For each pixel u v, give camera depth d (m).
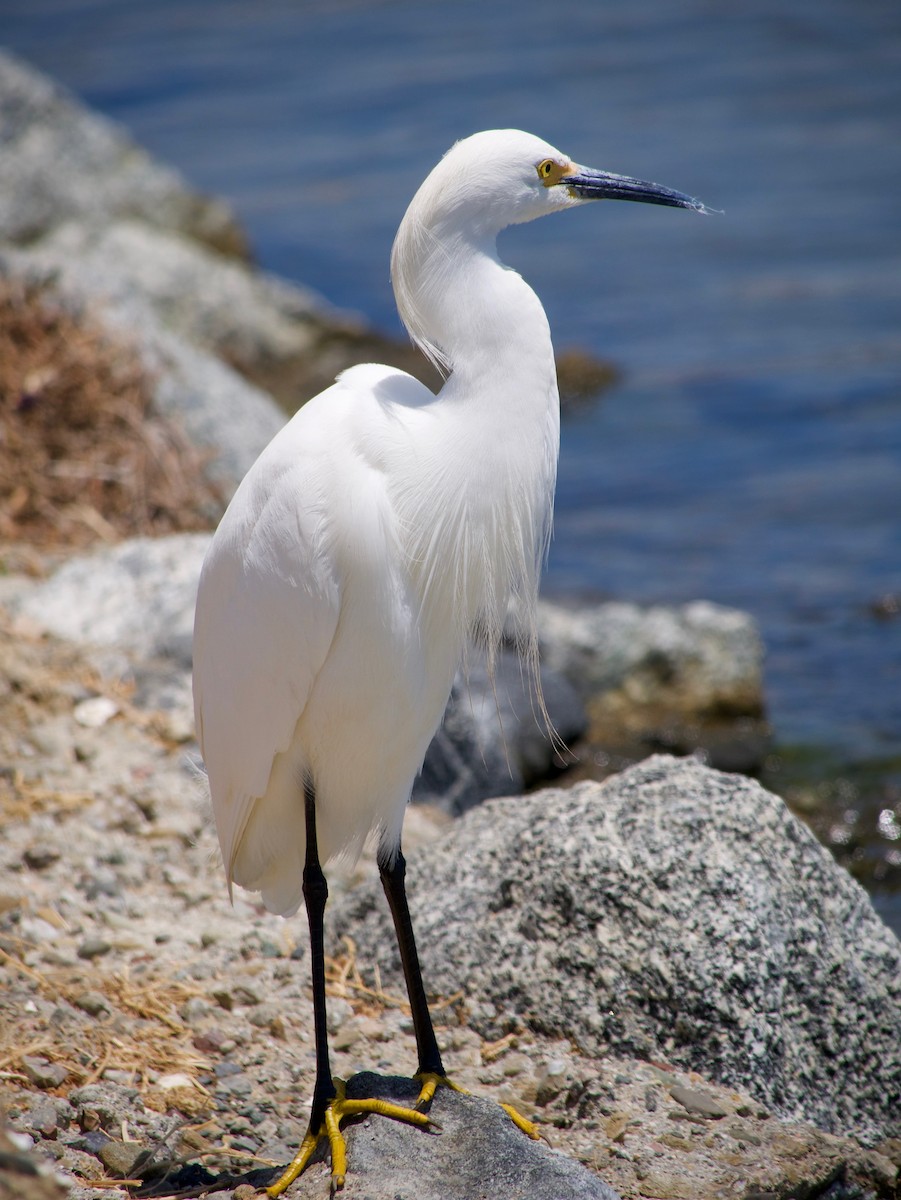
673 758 8.10
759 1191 6.12
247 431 14.52
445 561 6.26
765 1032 6.93
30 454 13.31
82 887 8.52
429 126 40.34
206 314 24.28
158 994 7.50
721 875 7.22
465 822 8.41
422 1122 6.03
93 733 9.96
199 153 39.78
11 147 26.12
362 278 30.44
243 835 6.83
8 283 14.65
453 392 6.23
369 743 6.39
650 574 16.94
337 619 6.11
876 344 24.64
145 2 63.19
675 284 28.59
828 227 30.81
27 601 11.34
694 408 22.67
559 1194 5.52
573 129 38.47
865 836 11.41
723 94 41.34
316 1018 6.18
